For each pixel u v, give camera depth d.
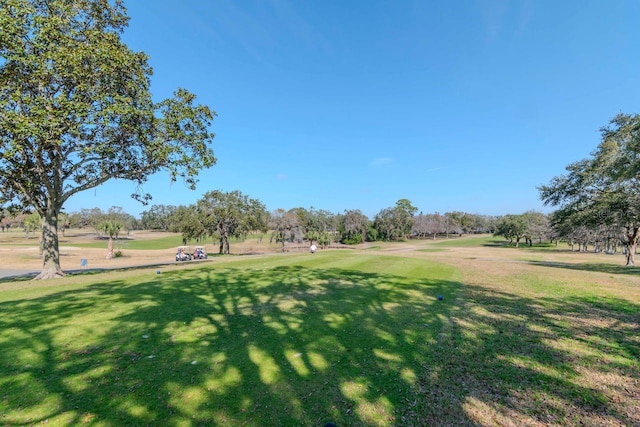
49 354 4.65
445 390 3.74
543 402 3.51
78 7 14.63
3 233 91.38
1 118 11.64
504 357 4.72
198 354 4.70
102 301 8.15
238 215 46.56
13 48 11.58
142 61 15.36
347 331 5.84
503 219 78.50
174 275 13.44
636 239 23.28
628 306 8.03
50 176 15.26
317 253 27.97
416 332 5.83
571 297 9.13
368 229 84.50
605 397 3.63
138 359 4.50
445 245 71.50
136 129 14.38
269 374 4.07
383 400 3.49
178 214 50.59
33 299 8.48
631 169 17.17
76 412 3.20
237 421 3.08
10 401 3.38
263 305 7.84
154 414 3.18
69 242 68.25
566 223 25.25
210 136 17.41
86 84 12.80
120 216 89.25
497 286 11.02
